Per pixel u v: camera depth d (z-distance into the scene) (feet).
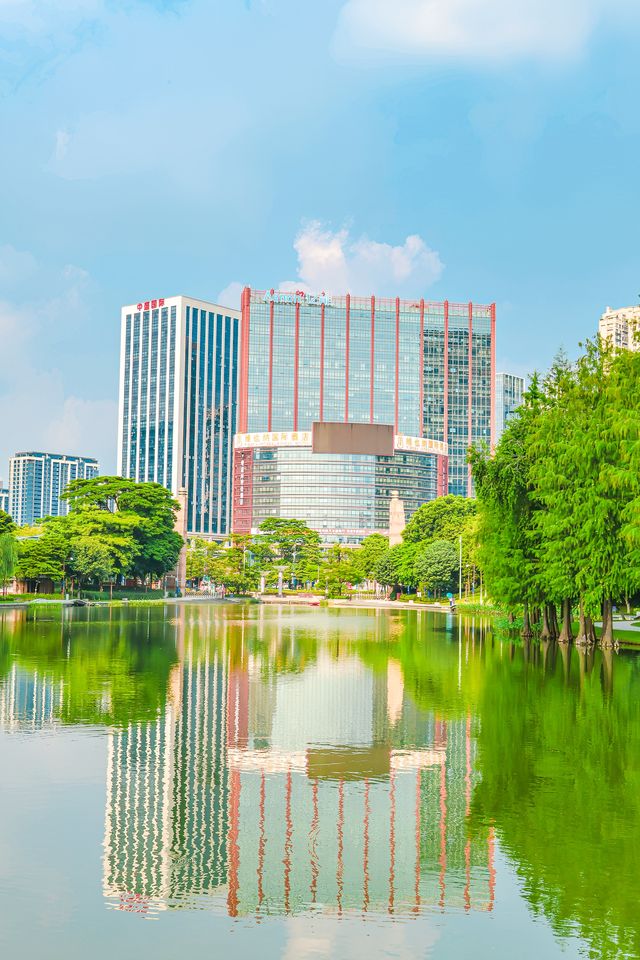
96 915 42.55
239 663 146.10
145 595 462.19
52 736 81.56
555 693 111.45
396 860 49.78
